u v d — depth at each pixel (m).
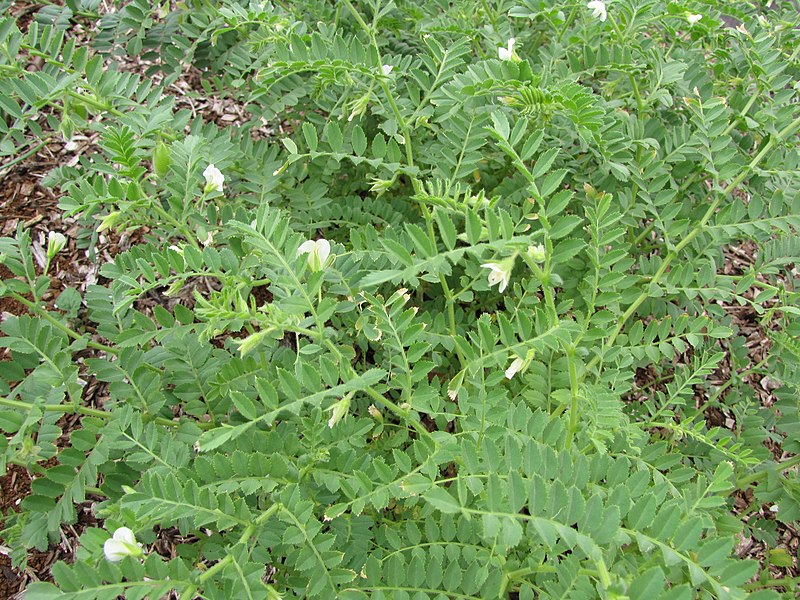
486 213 0.19
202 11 0.37
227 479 0.22
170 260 0.23
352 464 0.24
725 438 0.26
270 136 0.45
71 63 0.28
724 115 0.33
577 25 0.37
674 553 0.17
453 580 0.21
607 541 0.16
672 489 0.25
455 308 0.37
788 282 0.37
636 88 0.33
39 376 0.24
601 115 0.27
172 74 0.35
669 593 0.15
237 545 0.20
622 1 0.32
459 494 0.18
